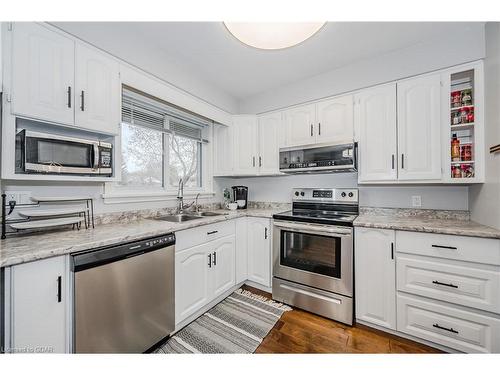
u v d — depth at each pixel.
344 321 1.83
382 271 1.72
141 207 2.09
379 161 1.98
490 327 1.37
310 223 2.02
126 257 1.32
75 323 1.10
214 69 2.28
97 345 1.18
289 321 1.88
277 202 2.95
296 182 2.81
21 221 1.36
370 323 1.78
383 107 1.97
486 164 1.58
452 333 1.47
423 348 1.55
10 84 1.14
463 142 1.86
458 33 1.71
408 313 1.62
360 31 1.72
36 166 1.22
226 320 1.87
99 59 1.51
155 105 2.25
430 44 1.81
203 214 2.45
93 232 1.42
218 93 2.65
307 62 2.15
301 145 2.40
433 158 1.76
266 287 2.41
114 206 1.87
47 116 1.26
